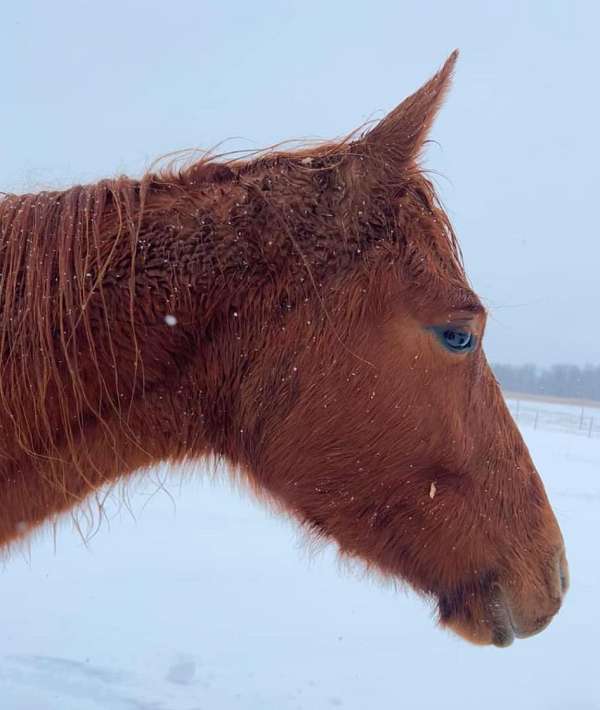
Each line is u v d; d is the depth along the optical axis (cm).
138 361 86
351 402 90
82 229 86
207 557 223
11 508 87
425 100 90
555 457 525
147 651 158
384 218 90
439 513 95
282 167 92
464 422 94
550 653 169
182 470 94
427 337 90
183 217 88
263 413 91
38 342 83
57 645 159
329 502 94
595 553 248
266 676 152
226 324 89
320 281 89
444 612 101
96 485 88
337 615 184
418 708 144
